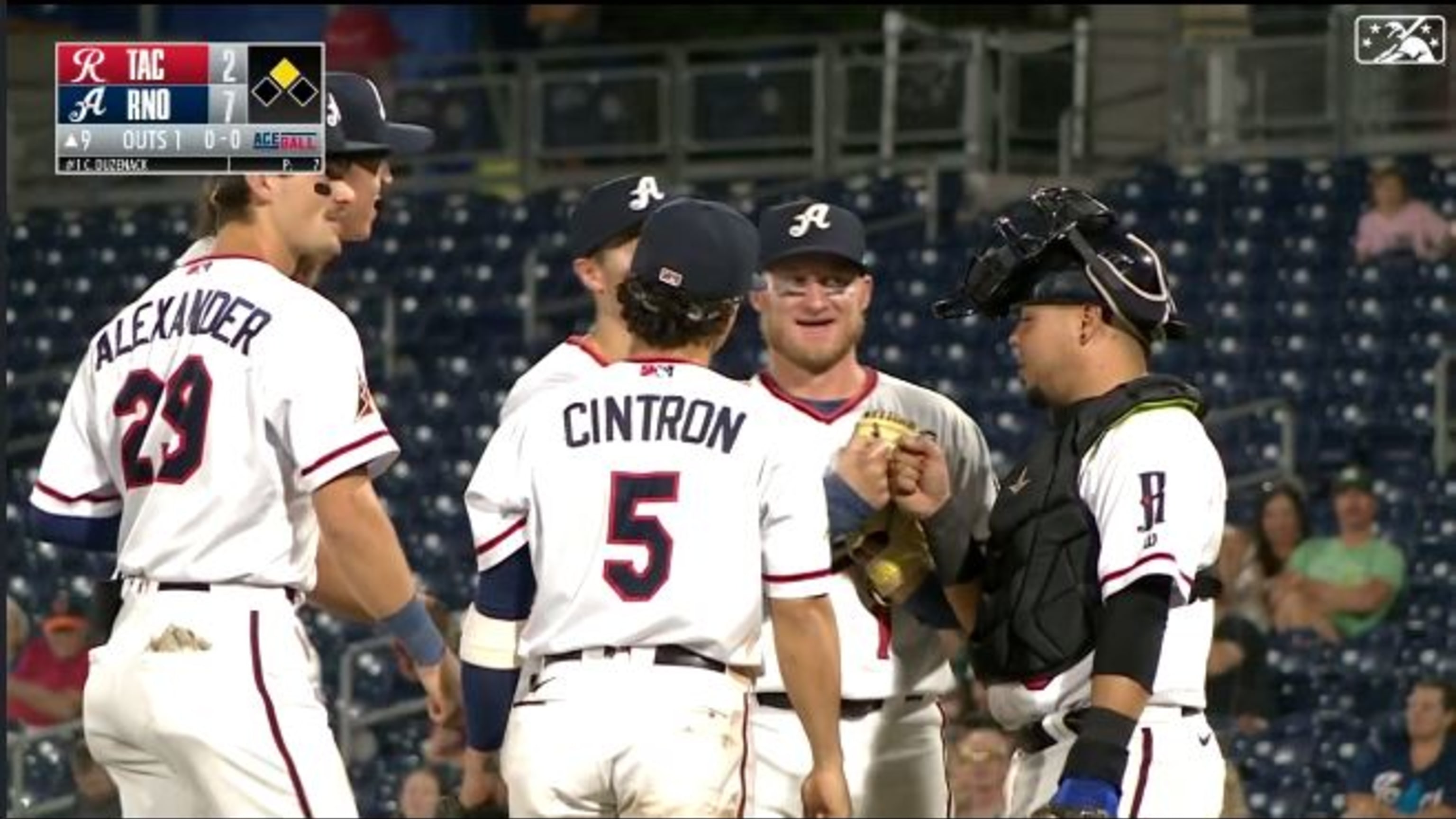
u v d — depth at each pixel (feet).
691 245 62.28
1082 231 63.82
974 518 73.36
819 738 63.41
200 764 60.23
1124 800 61.00
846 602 71.77
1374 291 179.11
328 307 62.18
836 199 201.67
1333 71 192.95
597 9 239.91
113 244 211.41
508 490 62.64
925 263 193.36
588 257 70.44
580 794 60.75
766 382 74.43
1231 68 196.65
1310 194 188.34
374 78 218.38
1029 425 176.35
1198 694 61.93
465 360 195.42
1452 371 169.17
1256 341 179.01
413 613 62.34
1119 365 63.72
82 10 238.27
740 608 61.36
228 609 60.70
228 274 62.28
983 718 115.75
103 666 61.41
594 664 61.00
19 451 189.47
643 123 208.54
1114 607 59.67
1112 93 217.56
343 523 60.44
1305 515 143.54
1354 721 134.51
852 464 68.54
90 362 63.52
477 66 221.66
